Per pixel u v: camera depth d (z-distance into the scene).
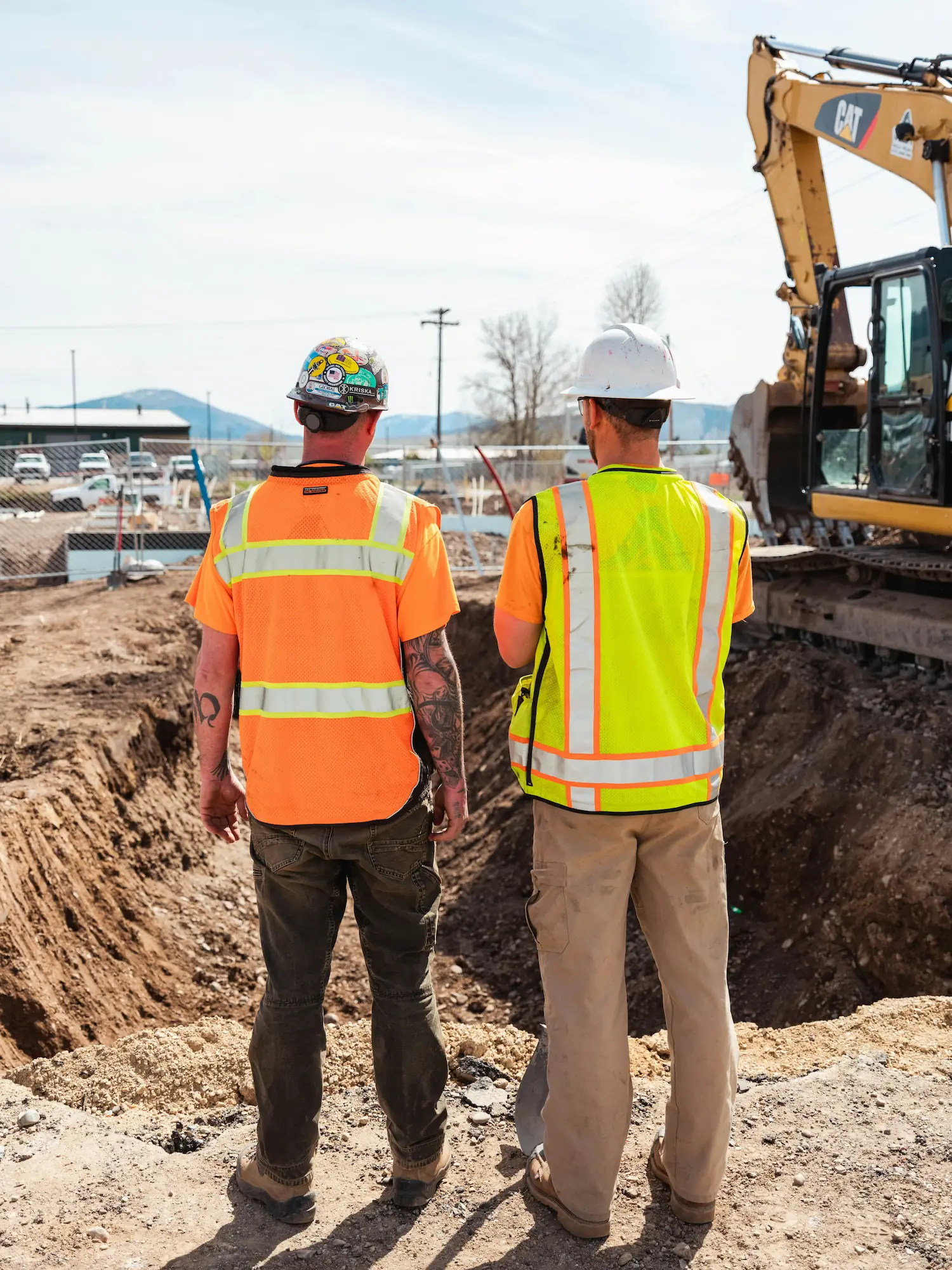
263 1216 2.77
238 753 12.42
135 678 11.38
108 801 8.67
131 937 7.68
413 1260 2.59
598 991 2.55
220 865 9.67
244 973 8.00
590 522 2.53
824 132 10.12
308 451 2.72
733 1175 2.89
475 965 8.28
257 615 2.65
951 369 7.85
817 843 7.52
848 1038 3.97
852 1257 2.56
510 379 51.22
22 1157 3.01
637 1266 2.54
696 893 2.60
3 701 10.44
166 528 22.33
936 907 6.21
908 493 8.49
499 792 10.96
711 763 2.63
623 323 2.66
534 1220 2.73
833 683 8.99
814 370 10.04
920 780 7.13
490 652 14.57
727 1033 2.62
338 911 2.79
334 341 2.66
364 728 2.62
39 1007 6.05
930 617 8.45
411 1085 2.74
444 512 24.20
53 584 20.25
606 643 2.52
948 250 7.81
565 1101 2.57
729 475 19.30
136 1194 2.85
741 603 2.81
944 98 8.50
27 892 6.75
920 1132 3.04
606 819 2.52
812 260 10.99
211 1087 3.94
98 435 71.75
